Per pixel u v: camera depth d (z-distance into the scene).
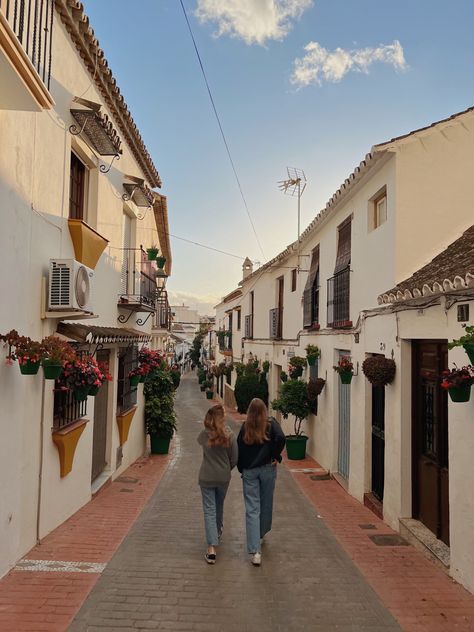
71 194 7.10
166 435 12.52
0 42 3.42
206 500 5.36
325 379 11.46
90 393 5.93
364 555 5.58
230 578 4.79
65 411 6.42
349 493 8.92
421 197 7.23
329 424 10.84
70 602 4.18
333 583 4.75
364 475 8.14
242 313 27.69
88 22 6.31
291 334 16.64
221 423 5.36
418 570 5.13
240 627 3.88
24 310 5.01
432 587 4.70
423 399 6.41
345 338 9.65
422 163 7.26
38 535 5.50
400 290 6.30
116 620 3.92
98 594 4.34
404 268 7.17
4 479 4.56
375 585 4.74
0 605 4.08
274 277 19.84
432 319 5.71
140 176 11.34
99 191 7.75
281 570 5.04
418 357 6.57
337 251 10.80
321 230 12.45
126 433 9.95
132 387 10.68
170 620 3.95
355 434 8.72
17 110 4.37
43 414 5.57
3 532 4.57
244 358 26.20
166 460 11.72
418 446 6.50
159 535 6.02
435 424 5.98
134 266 10.35
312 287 13.17
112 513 6.92
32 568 4.81
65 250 6.27
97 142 7.11
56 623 3.84
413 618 4.09
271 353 19.69
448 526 5.58
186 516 6.92
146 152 10.69
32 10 5.02
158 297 12.97
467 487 4.66
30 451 5.25
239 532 6.25
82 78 6.86
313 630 3.88
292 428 15.82
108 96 7.96
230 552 5.51
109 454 9.02
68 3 5.84
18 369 4.84
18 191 4.79
